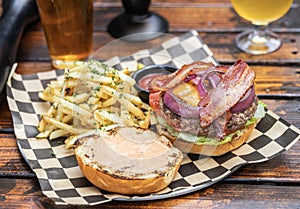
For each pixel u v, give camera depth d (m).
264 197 0.59
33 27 0.91
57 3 0.74
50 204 0.58
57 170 0.62
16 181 0.62
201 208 0.57
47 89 0.71
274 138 0.65
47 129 0.67
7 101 0.72
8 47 0.75
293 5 0.95
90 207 0.58
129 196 0.58
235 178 0.61
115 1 0.97
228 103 0.60
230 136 0.61
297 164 0.63
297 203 0.58
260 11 0.78
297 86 0.76
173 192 0.58
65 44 0.78
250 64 0.81
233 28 0.89
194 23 0.91
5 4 0.85
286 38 0.86
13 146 0.67
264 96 0.74
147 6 0.88
